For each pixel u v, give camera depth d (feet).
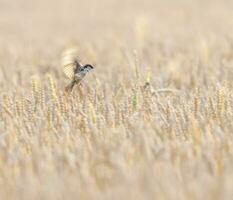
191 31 137.18
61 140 51.75
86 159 47.06
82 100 63.00
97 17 175.32
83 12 189.16
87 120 55.36
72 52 65.21
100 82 74.13
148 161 46.34
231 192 41.32
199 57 95.45
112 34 137.90
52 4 213.66
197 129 51.80
